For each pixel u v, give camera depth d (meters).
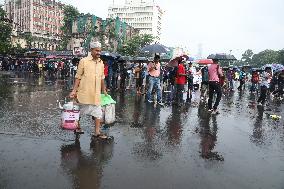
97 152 5.37
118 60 19.48
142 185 4.10
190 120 9.11
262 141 6.95
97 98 6.11
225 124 8.80
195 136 7.06
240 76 25.09
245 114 11.12
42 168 4.48
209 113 10.73
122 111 10.10
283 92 20.52
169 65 13.70
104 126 7.39
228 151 5.95
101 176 4.33
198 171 4.73
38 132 6.50
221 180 4.42
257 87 21.52
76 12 91.75
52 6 128.62
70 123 6.39
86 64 6.02
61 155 5.10
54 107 10.16
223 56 10.86
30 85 19.22
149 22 162.62
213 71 10.75
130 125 7.84
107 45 86.38
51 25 128.62
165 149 5.82
